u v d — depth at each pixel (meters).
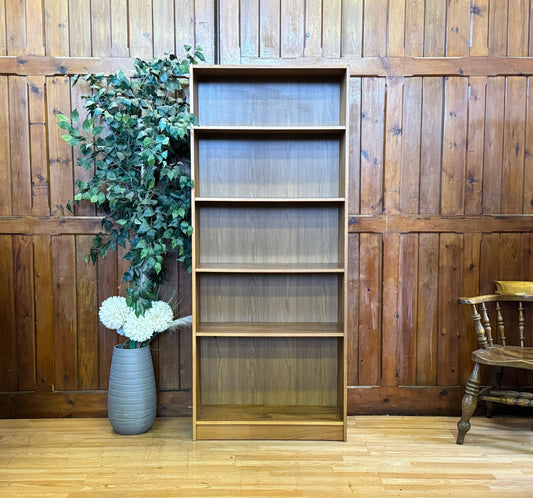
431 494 2.03
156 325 2.50
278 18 2.73
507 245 2.83
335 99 2.75
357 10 2.74
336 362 2.83
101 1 2.71
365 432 2.63
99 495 2.02
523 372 2.86
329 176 2.78
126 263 2.81
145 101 2.46
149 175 2.39
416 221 2.81
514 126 2.79
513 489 2.07
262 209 2.79
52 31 2.71
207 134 2.73
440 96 2.78
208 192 2.77
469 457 2.35
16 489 2.06
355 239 2.82
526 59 2.76
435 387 2.86
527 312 2.85
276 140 2.76
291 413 2.68
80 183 2.42
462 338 2.85
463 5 2.74
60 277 2.80
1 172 2.76
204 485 2.10
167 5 2.72
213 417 2.60
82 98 2.55
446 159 2.79
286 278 2.80
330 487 2.08
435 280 2.83
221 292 2.81
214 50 2.75
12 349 2.80
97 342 2.83
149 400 2.60
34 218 2.77
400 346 2.85
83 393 2.83
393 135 2.78
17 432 2.62
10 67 2.71
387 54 2.75
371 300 2.84
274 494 2.03
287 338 2.82
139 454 2.37
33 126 2.74
